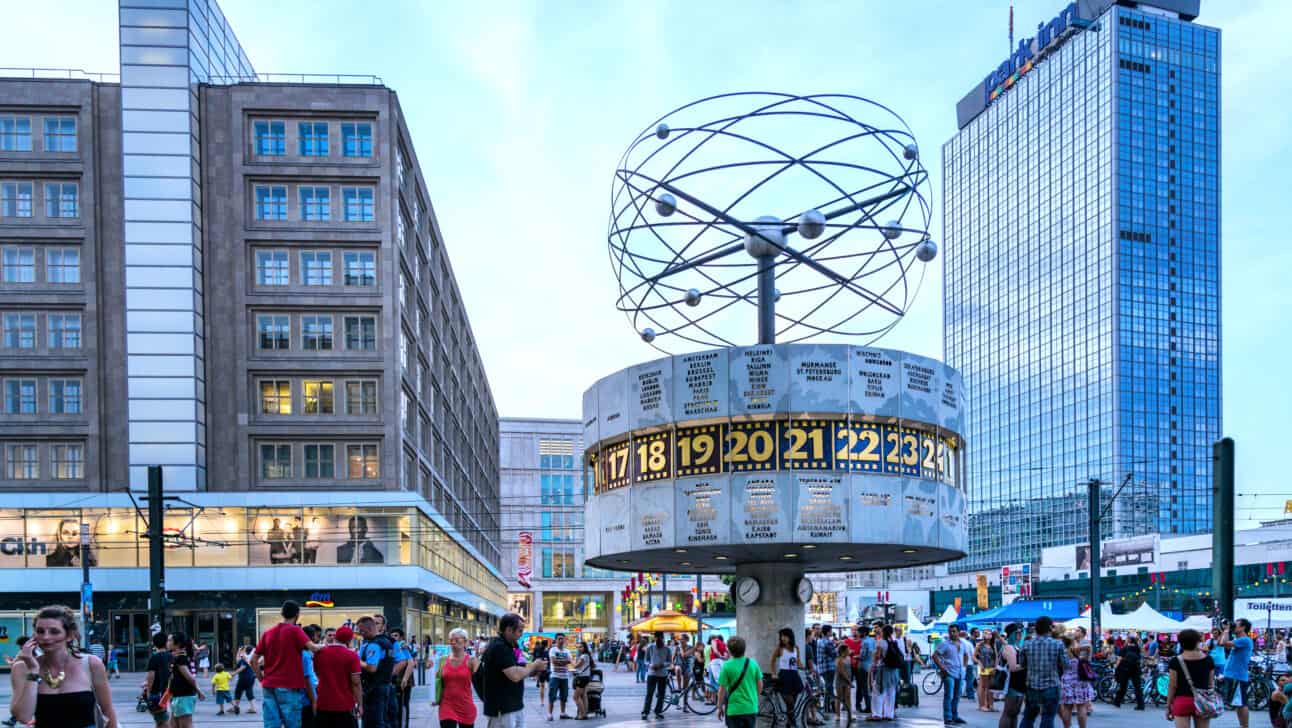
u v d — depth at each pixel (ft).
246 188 202.28
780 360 64.75
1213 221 628.28
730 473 64.75
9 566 191.83
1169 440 594.24
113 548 192.75
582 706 85.10
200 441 196.85
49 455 195.62
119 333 197.57
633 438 69.05
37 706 28.58
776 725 59.31
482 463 393.91
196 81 206.80
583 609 447.01
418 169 240.12
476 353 375.86
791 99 68.85
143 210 199.21
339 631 44.19
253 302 200.44
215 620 193.67
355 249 203.21
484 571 367.66
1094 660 107.34
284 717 43.32
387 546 197.67
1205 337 615.98
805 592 75.56
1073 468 617.21
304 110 203.62
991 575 456.86
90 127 200.23
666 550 67.92
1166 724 78.13
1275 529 281.13
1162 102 627.46
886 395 65.72
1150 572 329.31
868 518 64.23
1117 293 597.93
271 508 196.13
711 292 80.48
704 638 163.84
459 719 42.60
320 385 201.46
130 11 202.59
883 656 78.79
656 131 71.77
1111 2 650.84
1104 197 615.16
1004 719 57.21
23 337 197.26
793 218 70.69
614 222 75.92
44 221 198.29
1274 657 120.67
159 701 52.34
